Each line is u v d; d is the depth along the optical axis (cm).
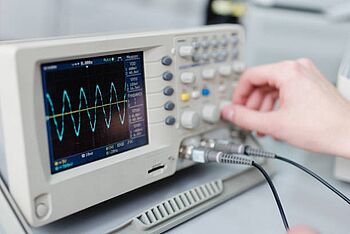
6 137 34
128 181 42
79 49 36
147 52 44
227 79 55
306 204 47
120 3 116
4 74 32
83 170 38
